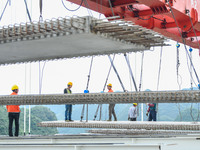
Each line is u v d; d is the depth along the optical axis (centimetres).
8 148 627
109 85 1500
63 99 809
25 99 855
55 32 615
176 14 1252
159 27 1380
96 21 597
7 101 880
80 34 599
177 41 1559
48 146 604
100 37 626
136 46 746
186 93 689
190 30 1366
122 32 637
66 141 755
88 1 1077
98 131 1240
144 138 734
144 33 667
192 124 1133
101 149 575
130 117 1688
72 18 586
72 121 1309
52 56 845
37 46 707
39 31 618
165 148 555
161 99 709
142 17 1257
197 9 1376
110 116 1420
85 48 741
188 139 731
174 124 1147
